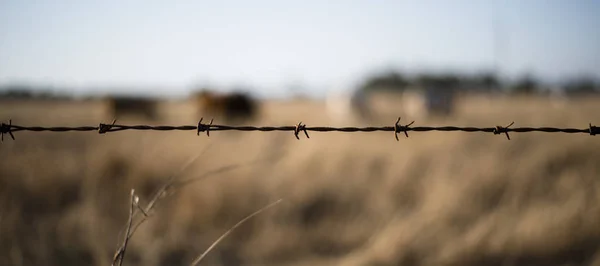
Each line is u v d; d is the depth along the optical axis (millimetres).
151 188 7590
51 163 8523
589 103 38531
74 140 12875
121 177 7684
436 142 9812
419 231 6160
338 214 7359
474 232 6047
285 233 6871
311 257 6512
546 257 5824
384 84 101000
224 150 10930
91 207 6688
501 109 31562
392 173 8062
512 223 6156
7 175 7535
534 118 18781
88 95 72250
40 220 6480
